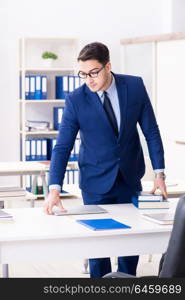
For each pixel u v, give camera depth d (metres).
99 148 3.62
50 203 3.44
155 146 3.73
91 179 3.69
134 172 3.72
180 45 7.32
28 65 8.23
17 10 8.10
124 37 8.55
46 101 7.96
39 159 7.92
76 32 8.36
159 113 7.81
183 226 2.18
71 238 2.95
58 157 3.57
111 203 3.75
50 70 8.03
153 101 7.90
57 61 8.36
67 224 3.13
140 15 8.59
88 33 8.41
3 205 6.89
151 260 5.59
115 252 3.04
